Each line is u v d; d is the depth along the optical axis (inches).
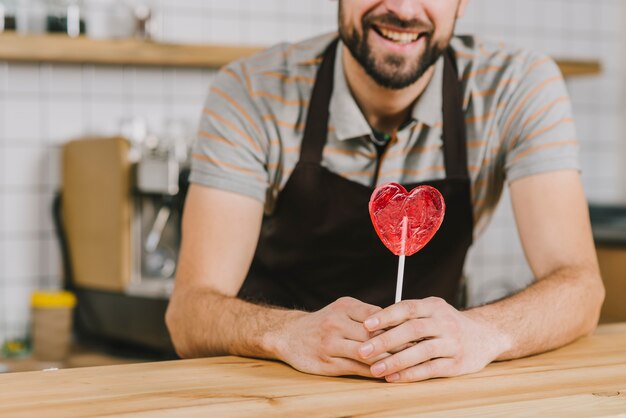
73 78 116.3
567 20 144.9
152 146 111.8
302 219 63.7
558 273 55.5
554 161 59.2
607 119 148.6
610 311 118.6
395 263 65.0
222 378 41.6
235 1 124.9
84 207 108.8
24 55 105.9
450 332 42.6
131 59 110.6
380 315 41.9
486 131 62.3
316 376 42.4
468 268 138.3
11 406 35.6
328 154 62.2
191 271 57.7
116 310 104.3
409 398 37.7
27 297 114.7
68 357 102.7
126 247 102.9
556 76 62.4
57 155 115.8
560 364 45.5
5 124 113.5
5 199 113.7
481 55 64.2
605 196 148.9
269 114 61.4
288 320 46.4
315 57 62.7
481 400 37.2
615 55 148.8
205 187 59.4
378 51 56.3
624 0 148.3
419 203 44.1
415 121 61.0
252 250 60.5
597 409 35.7
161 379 41.1
